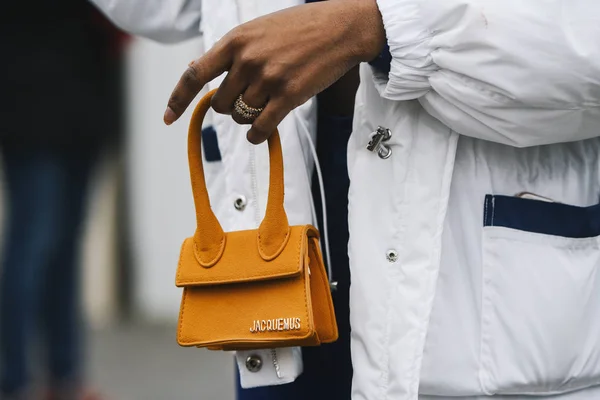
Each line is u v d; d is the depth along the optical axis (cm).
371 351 216
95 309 766
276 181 215
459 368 218
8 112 500
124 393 559
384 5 206
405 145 218
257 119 209
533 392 219
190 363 630
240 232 220
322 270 222
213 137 258
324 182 250
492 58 200
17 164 506
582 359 219
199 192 219
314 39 206
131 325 756
